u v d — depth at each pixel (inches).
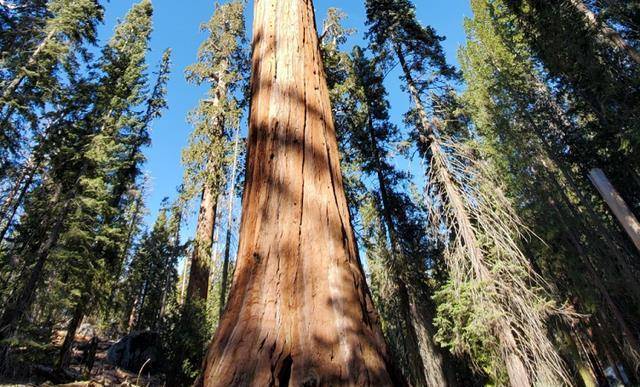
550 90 779.4
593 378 581.3
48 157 648.4
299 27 109.3
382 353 67.8
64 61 687.1
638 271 586.9
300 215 78.4
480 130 698.8
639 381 578.9
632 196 645.9
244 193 88.4
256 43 110.5
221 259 691.4
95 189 573.0
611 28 492.1
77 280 525.0
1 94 631.2
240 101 609.3
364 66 653.3
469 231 354.0
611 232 637.9
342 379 60.6
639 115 437.7
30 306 481.7
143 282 1267.2
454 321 357.7
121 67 710.5
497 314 306.8
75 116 662.5
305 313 67.7
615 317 593.3
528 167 670.5
